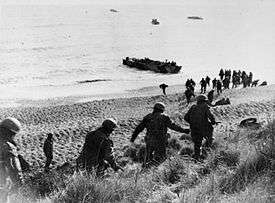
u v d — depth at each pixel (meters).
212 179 5.22
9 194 5.60
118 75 77.88
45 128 26.92
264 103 28.95
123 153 12.80
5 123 6.06
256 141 7.88
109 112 34.44
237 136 10.25
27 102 49.34
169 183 6.35
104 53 105.62
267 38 144.00
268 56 106.56
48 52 104.50
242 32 161.00
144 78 74.75
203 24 192.38
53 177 7.29
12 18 199.12
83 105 38.78
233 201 4.38
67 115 33.94
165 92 53.28
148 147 9.39
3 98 53.25
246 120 16.19
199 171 6.49
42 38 130.62
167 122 9.62
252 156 5.66
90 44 121.25
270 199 4.21
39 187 6.96
